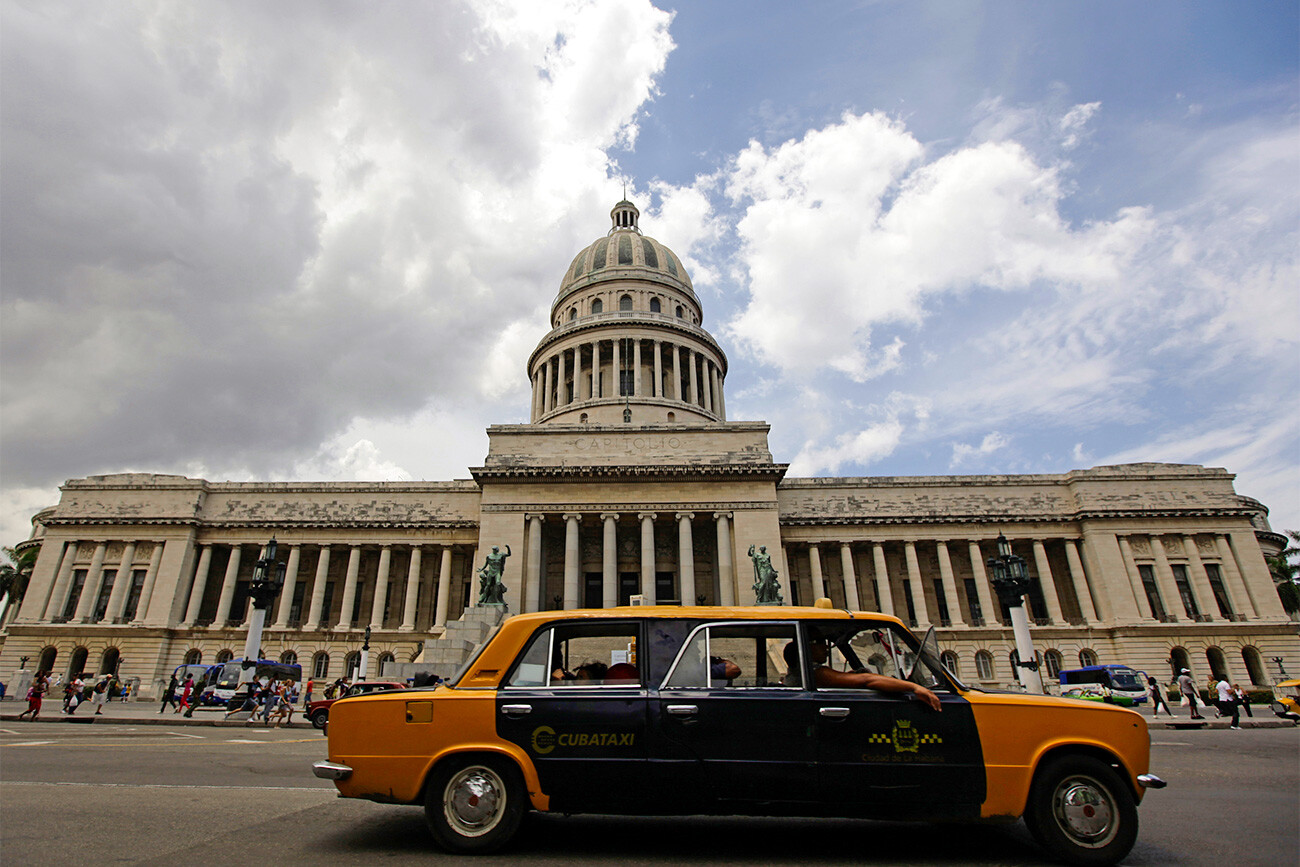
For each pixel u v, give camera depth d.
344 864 7.84
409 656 62.84
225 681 48.19
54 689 57.94
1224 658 61.97
